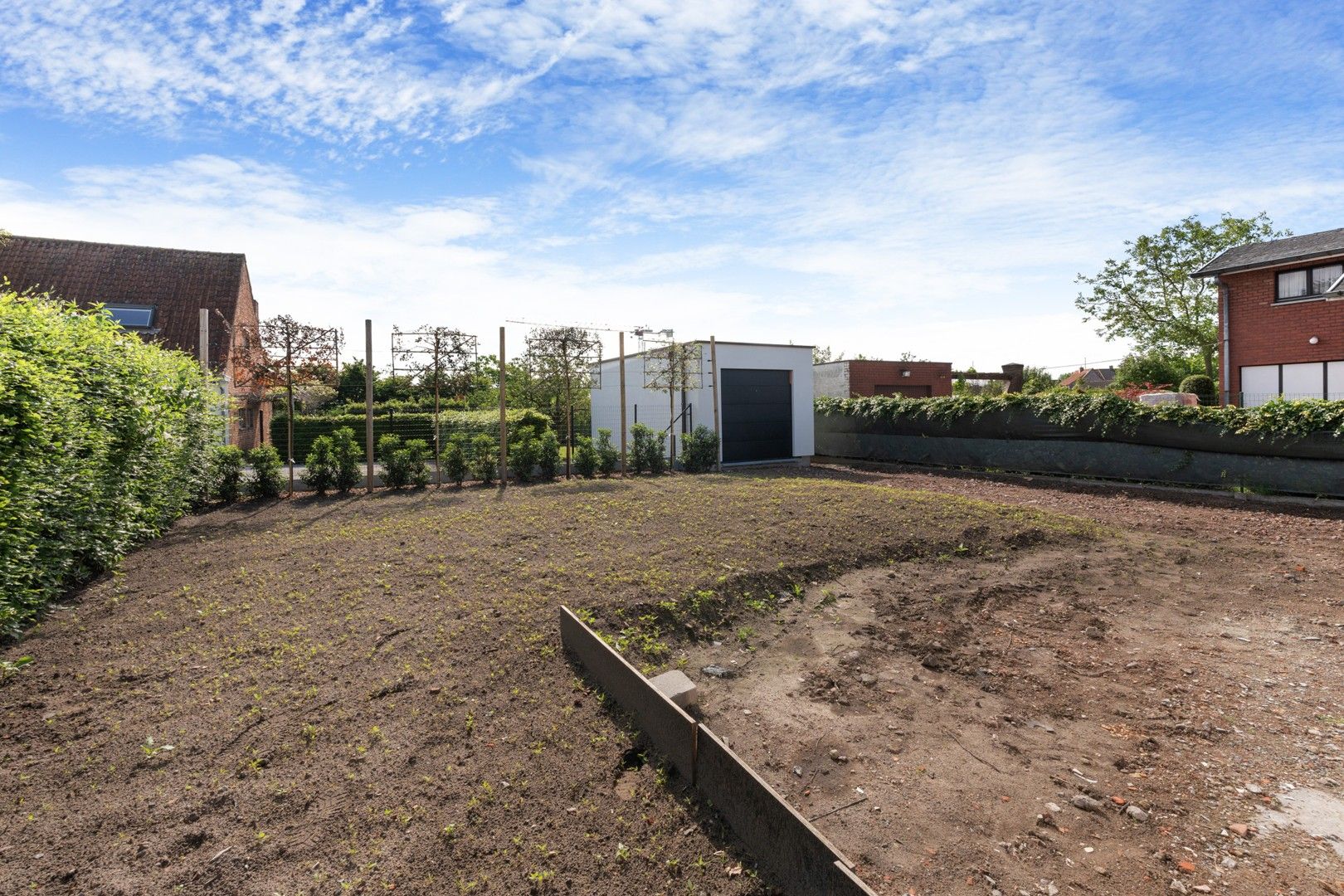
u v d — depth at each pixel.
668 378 14.64
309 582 5.30
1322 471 9.19
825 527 7.04
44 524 4.57
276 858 2.30
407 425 18.06
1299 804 2.76
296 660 3.88
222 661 3.88
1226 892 2.26
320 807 2.58
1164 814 2.70
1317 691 3.81
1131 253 25.14
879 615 5.08
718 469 14.04
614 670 3.44
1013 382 23.56
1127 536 7.59
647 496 9.19
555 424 17.00
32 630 4.32
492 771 2.85
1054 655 4.41
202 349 11.59
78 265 17.59
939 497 9.01
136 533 6.45
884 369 21.80
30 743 3.00
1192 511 9.14
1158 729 3.40
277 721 3.21
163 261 18.58
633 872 2.30
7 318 4.49
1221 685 3.91
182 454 7.65
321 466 9.99
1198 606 5.35
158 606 4.79
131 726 3.16
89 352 5.55
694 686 3.66
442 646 4.06
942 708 3.66
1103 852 2.46
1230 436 10.12
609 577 5.31
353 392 26.86
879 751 3.20
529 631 4.27
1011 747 3.23
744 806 2.41
